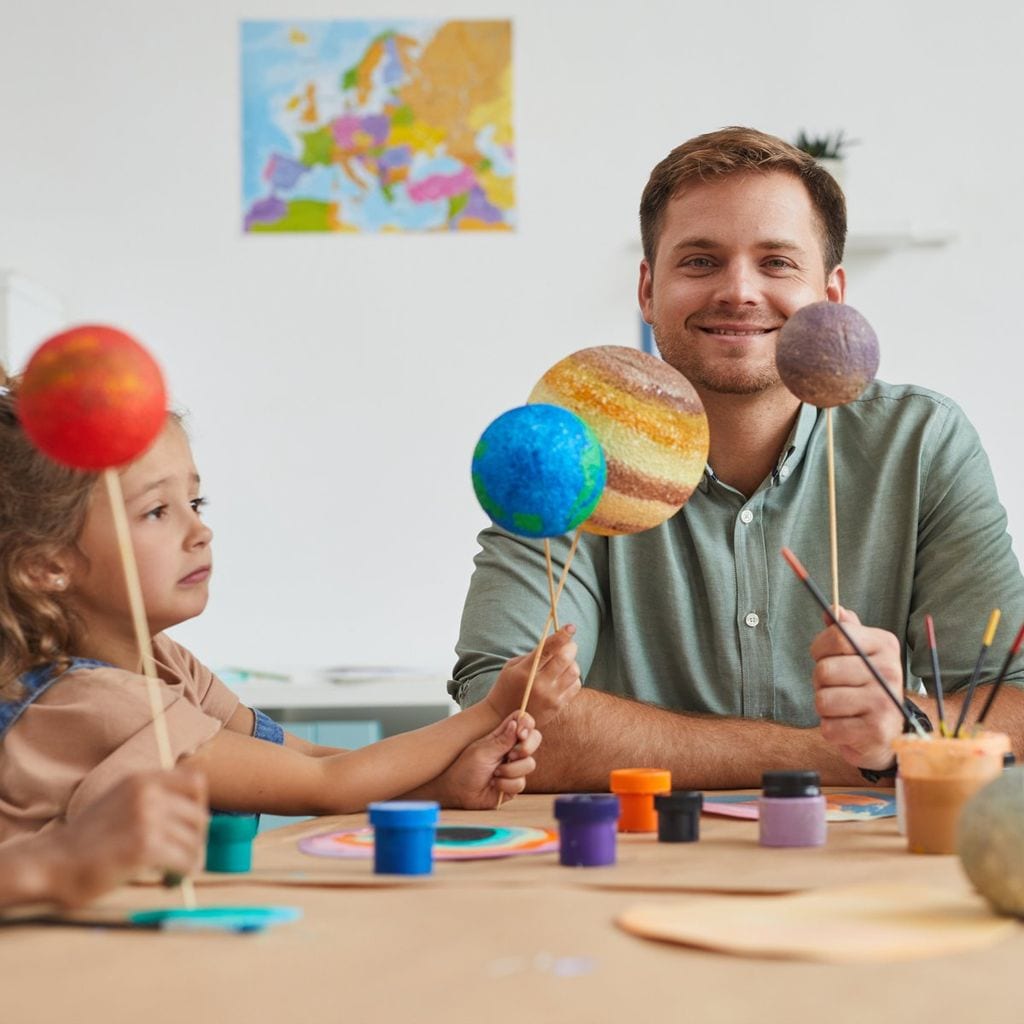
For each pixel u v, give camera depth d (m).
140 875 0.77
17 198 3.17
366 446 3.14
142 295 3.16
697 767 1.33
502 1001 0.50
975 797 0.66
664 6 3.15
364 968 0.55
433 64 3.15
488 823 1.06
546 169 3.15
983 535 1.57
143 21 3.17
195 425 3.14
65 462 0.74
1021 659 1.50
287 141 3.16
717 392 1.59
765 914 0.63
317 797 1.11
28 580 1.04
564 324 3.14
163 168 3.17
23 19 3.17
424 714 2.89
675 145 3.14
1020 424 3.06
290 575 3.12
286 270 3.15
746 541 1.60
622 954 0.57
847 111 3.12
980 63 3.11
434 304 3.15
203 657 3.12
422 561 3.12
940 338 3.07
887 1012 0.48
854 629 1.10
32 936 0.62
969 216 3.10
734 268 1.57
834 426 1.65
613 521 1.14
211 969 0.55
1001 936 0.60
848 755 1.12
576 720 1.34
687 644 1.61
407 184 3.15
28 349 2.91
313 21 3.16
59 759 0.97
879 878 0.75
